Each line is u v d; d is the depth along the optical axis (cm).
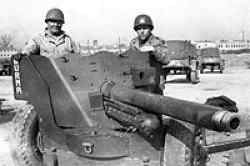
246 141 418
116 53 493
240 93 1576
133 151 417
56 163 445
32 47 615
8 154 672
